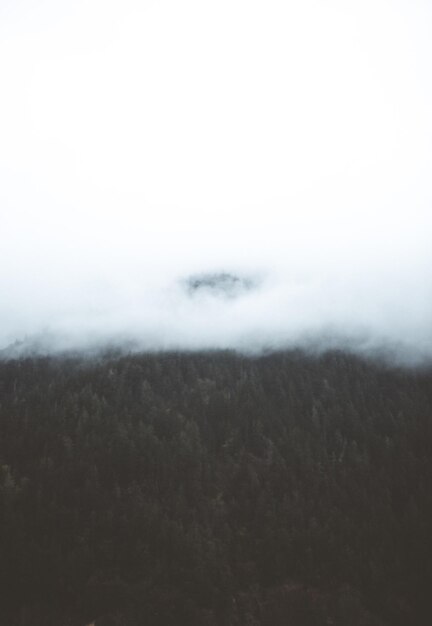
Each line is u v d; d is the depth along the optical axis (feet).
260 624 141.08
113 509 173.47
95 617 136.05
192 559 156.56
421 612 144.56
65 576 145.07
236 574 158.30
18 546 151.12
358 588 153.58
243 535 175.32
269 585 155.12
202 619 139.03
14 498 171.32
